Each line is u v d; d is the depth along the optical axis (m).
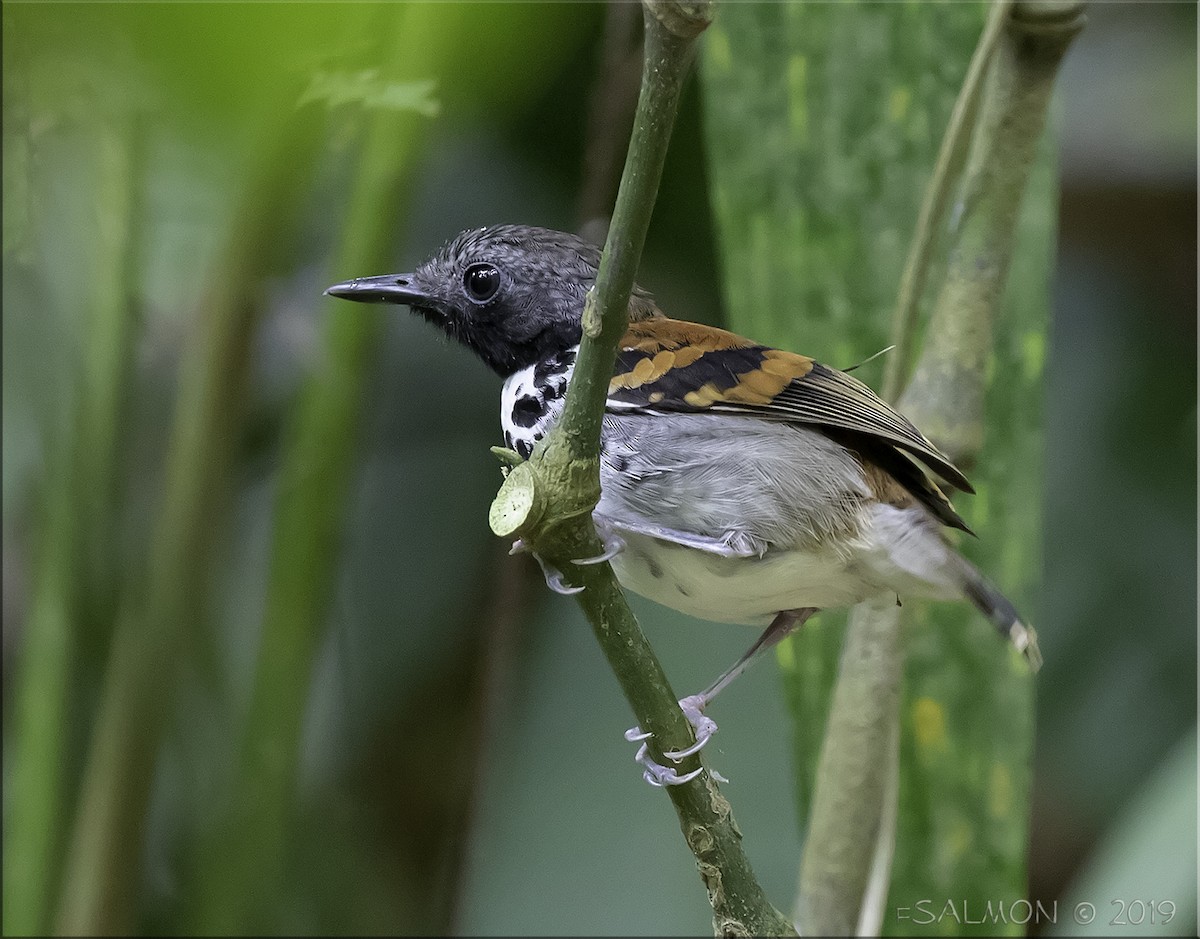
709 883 5.37
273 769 7.40
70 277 7.21
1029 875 10.18
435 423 9.86
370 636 9.47
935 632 6.96
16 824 7.43
